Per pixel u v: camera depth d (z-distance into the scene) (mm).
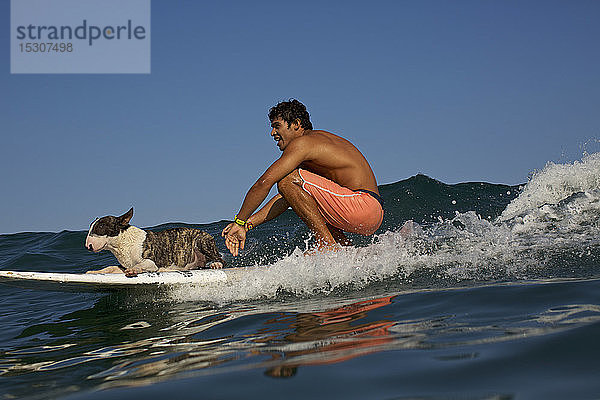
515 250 4434
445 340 2279
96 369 2514
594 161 7219
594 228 4914
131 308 4125
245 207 4531
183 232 5059
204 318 3436
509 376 1781
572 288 3049
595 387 1634
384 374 1873
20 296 5145
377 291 3664
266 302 3727
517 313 2668
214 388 1868
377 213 4711
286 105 4797
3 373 2625
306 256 4379
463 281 3682
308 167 4844
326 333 2633
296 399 1686
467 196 8344
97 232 4684
